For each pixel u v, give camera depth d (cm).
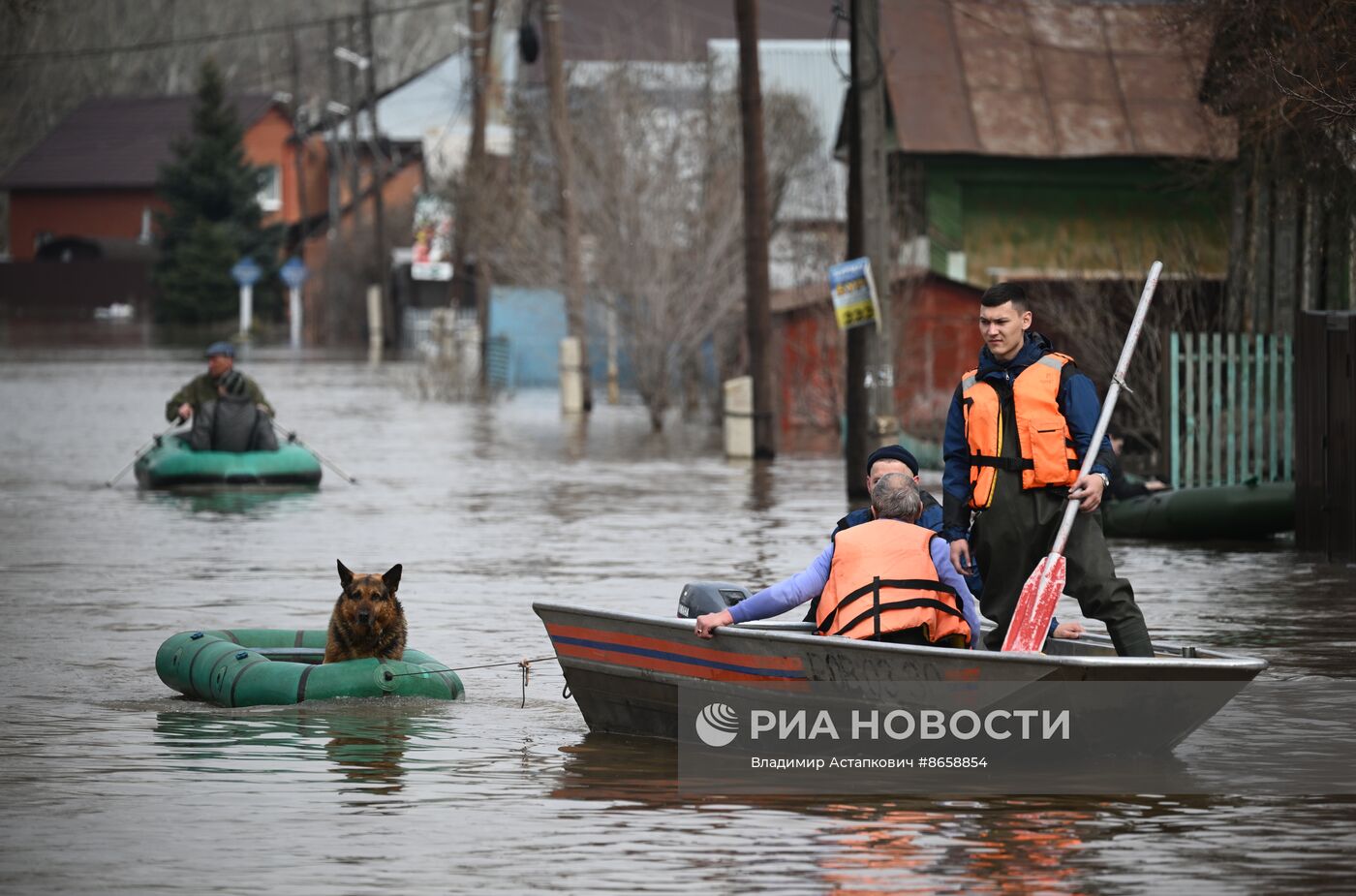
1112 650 3017
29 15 8350
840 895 2173
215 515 6456
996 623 2936
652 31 16250
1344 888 2202
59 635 4022
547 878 2247
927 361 9938
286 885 2220
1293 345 6050
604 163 11106
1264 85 5291
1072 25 10975
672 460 8669
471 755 2906
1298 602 4434
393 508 6706
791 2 17075
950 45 10750
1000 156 10456
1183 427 6109
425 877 2253
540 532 5972
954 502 2953
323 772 2778
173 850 2362
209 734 3038
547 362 14812
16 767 2806
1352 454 5109
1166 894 2181
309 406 12219
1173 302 7631
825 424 10300
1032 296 9062
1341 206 5778
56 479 7719
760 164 8819
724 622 2880
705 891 2194
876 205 6950
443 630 4072
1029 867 2281
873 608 2841
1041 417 2870
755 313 8831
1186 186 7744
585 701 3112
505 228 12619
